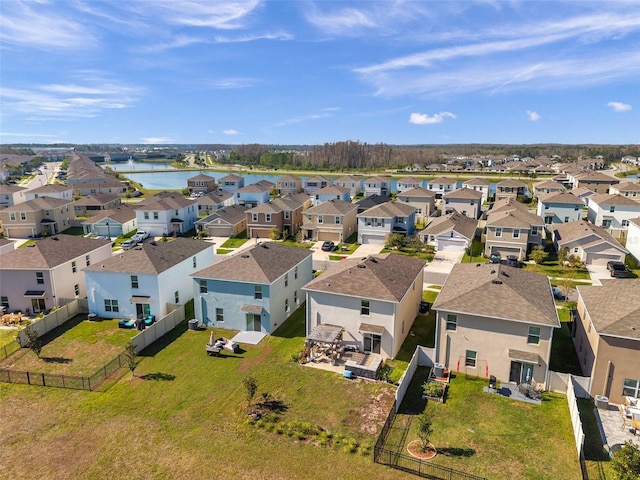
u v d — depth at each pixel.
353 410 24.42
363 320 30.62
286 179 117.00
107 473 20.09
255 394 25.92
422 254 57.81
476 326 27.12
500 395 25.62
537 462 20.12
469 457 20.50
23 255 39.94
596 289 30.08
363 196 116.44
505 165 181.38
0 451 21.69
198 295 35.59
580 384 25.09
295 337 33.69
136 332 35.16
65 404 25.52
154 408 24.89
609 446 20.94
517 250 54.59
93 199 90.00
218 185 121.38
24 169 188.50
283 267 36.91
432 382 26.44
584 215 73.75
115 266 37.44
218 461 20.67
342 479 19.39
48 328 35.56
